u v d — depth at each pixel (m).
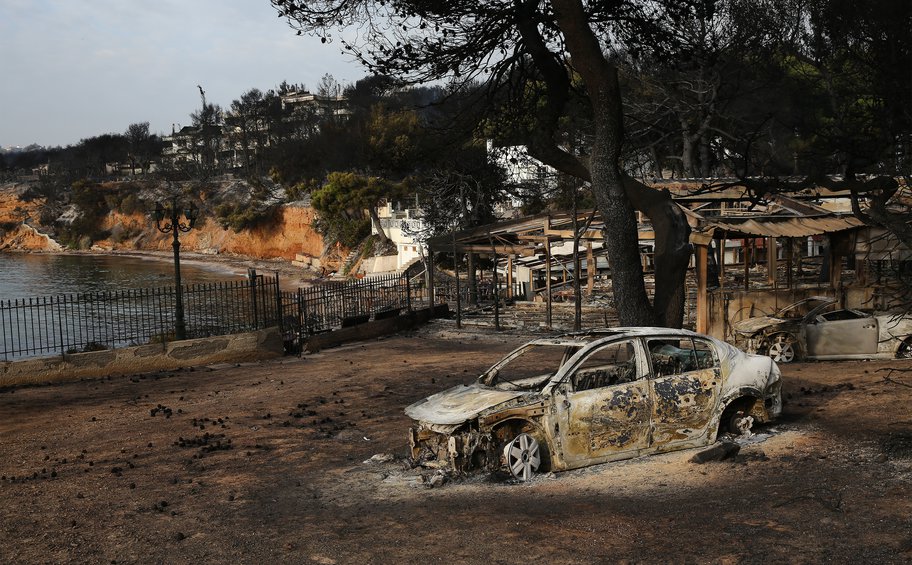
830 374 15.07
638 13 14.65
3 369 18.77
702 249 21.31
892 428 9.55
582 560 5.99
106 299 21.77
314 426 12.53
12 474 10.09
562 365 8.95
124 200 147.00
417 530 6.95
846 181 10.42
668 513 7.03
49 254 142.50
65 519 7.87
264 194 122.94
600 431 8.72
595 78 13.30
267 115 169.25
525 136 15.83
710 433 9.28
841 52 12.04
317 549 6.61
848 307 21.11
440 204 53.62
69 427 13.34
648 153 33.69
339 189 85.00
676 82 30.30
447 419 8.57
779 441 9.41
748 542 6.11
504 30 14.44
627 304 13.68
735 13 14.62
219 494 8.66
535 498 7.77
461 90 15.49
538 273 45.84
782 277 33.41
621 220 13.58
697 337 9.52
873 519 6.40
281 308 25.02
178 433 12.34
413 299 38.03
